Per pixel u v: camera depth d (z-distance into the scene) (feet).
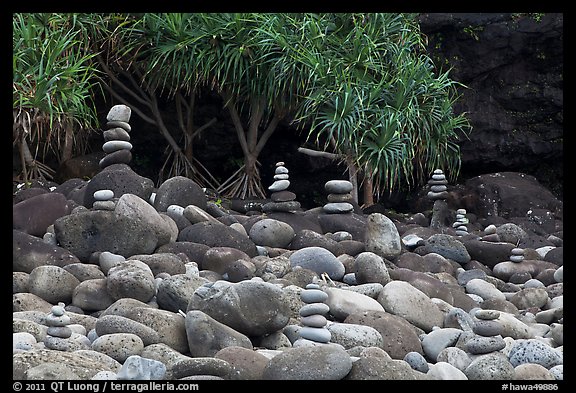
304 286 39.88
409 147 66.39
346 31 70.23
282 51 66.13
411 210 74.79
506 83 77.46
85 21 64.90
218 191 69.92
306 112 65.67
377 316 34.86
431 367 30.35
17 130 58.39
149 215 41.93
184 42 65.05
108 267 39.75
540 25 76.18
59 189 53.06
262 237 47.03
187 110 72.02
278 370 27.71
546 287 46.62
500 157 77.25
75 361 28.12
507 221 67.46
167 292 34.47
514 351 32.99
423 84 68.54
